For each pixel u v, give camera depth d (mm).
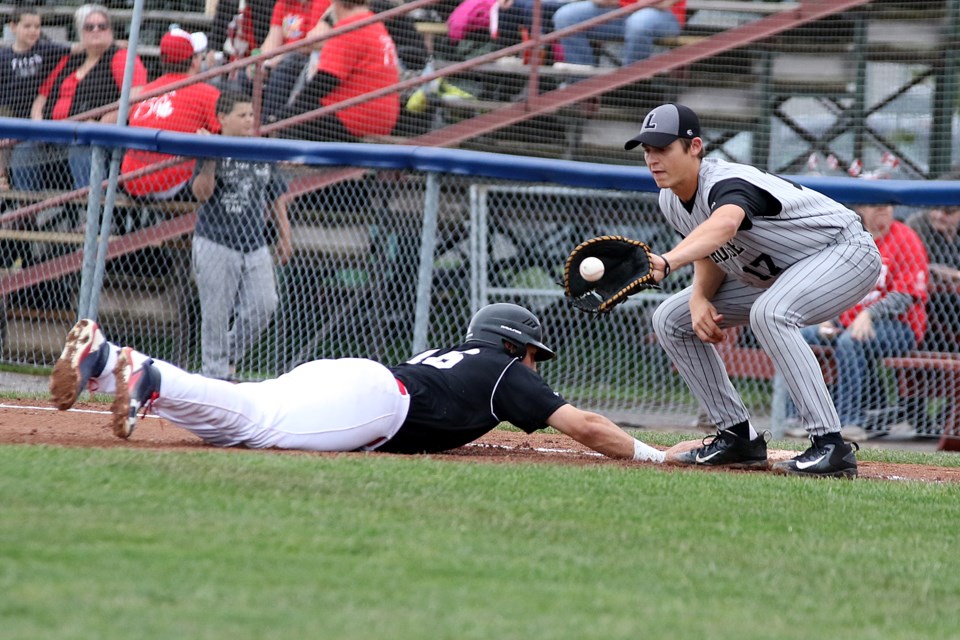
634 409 31094
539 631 9258
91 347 16250
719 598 10914
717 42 39750
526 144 39156
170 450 16719
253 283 29844
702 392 19984
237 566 10695
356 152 29125
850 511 15953
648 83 39906
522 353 19453
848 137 40531
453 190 30062
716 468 19875
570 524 13742
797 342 18688
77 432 20312
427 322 29281
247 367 30250
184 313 30562
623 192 29594
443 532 12758
